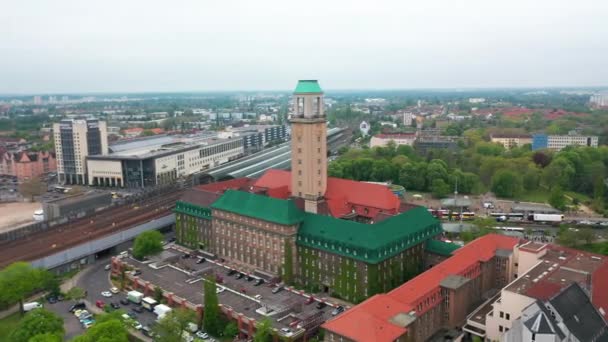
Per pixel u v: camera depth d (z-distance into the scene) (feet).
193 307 475.72
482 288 501.56
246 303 484.74
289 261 553.23
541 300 373.81
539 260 490.90
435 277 450.71
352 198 649.20
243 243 605.73
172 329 417.08
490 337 418.92
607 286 427.74
